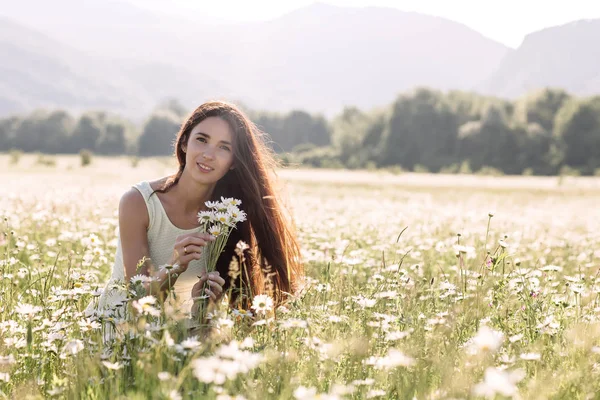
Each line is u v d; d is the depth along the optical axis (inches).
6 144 6013.8
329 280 157.6
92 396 92.5
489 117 3695.9
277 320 122.9
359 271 228.4
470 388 87.7
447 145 3853.3
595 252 297.0
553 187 1699.1
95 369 97.6
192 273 156.6
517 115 3996.1
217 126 148.3
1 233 190.9
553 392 92.1
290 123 6338.6
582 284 158.7
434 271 227.0
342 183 1617.9
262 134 162.4
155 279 120.5
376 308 135.1
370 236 322.7
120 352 104.3
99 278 209.6
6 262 163.6
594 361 110.3
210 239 136.6
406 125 3900.1
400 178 2226.9
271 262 159.8
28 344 108.7
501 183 1982.0
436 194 1130.0
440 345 110.8
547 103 3986.2
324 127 6382.9
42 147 6008.9
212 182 148.9
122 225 149.7
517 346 113.8
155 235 152.0
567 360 109.4
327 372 98.8
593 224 481.1
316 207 549.3
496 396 76.8
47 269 174.1
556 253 301.3
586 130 3540.8
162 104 6924.2
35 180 1015.0
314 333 115.6
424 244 297.0
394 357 93.1
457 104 4079.7
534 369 106.3
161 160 3752.5
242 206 157.6
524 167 3590.1
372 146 4047.7
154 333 103.2
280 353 101.6
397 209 564.4
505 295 142.9
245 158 153.3
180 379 81.7
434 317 127.2
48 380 105.0
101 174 1657.2
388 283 150.9
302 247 261.9
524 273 156.0
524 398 89.7
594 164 3462.1
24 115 6446.9
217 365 78.0
